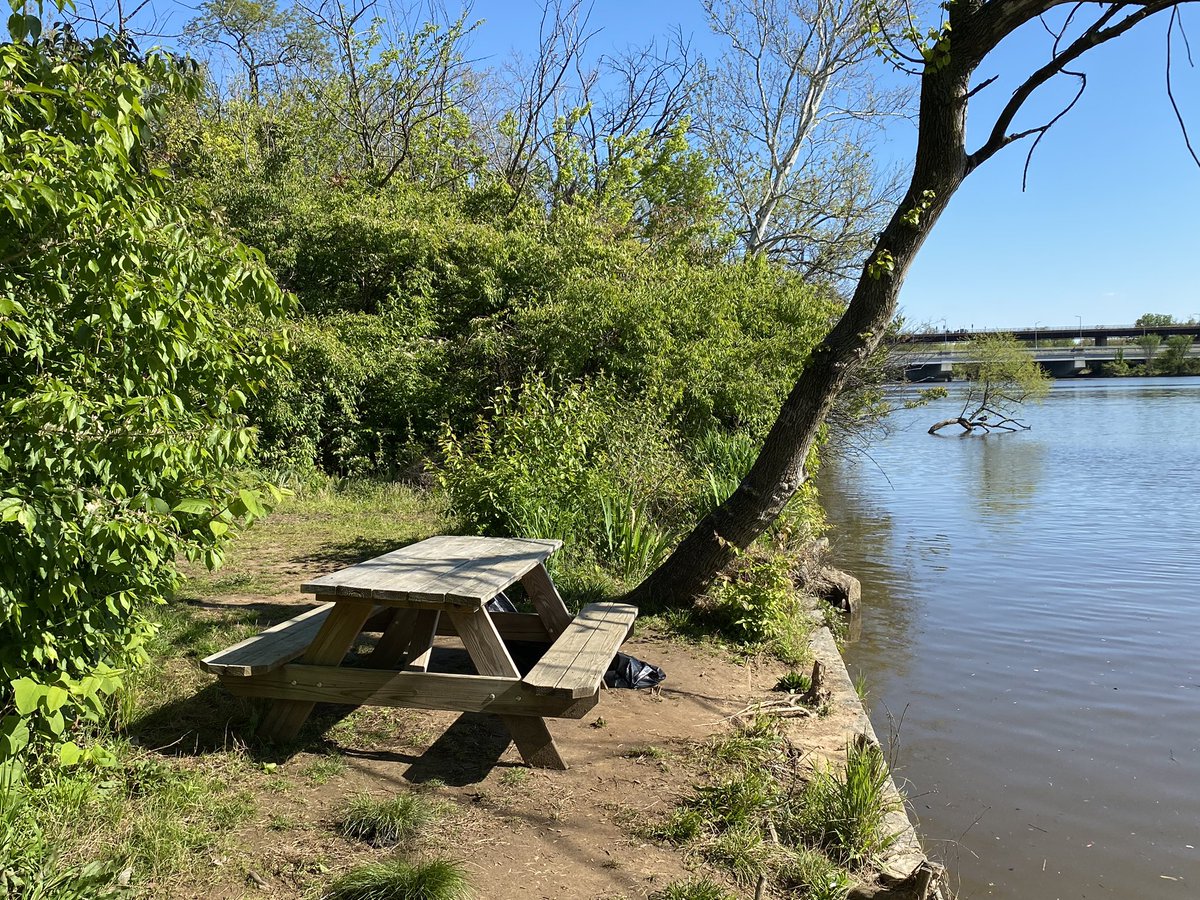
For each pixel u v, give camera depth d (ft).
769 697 18.21
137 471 11.66
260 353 15.23
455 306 58.23
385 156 86.22
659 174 85.56
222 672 13.91
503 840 11.93
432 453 49.60
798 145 86.69
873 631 30.04
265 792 12.89
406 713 16.29
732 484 35.04
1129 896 14.02
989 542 47.50
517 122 88.63
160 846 10.89
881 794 13.39
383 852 11.41
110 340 12.32
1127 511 57.26
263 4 88.22
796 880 11.30
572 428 31.27
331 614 14.34
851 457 89.56
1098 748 20.04
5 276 11.43
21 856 10.11
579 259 58.75
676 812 12.73
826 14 82.28
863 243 90.17
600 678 13.98
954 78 19.43
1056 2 18.15
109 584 13.26
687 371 49.14
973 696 23.44
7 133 11.18
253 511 11.48
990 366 132.77
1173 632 29.84
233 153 65.41
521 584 25.11
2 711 12.39
